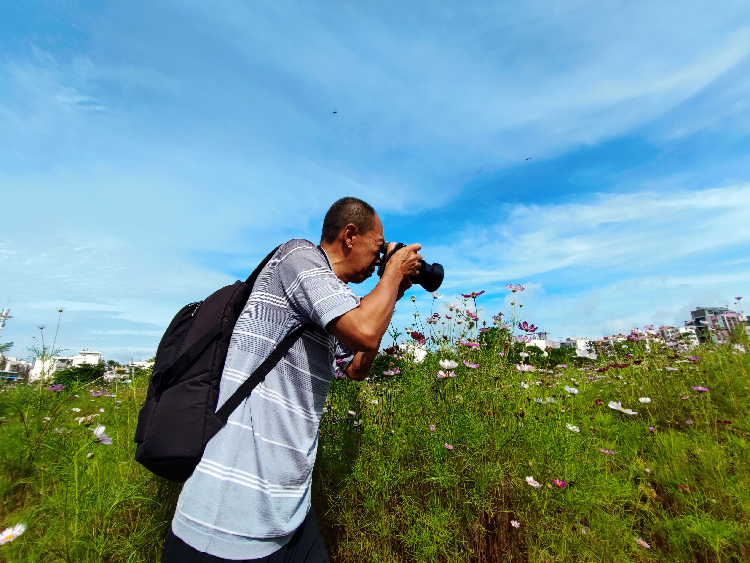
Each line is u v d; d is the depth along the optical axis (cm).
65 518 160
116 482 192
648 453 286
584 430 284
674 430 315
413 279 160
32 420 261
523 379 293
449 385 239
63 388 339
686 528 200
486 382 257
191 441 100
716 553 191
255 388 112
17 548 163
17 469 224
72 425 282
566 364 487
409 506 186
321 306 111
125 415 308
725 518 205
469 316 312
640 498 241
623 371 437
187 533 101
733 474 239
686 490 229
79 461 216
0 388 298
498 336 306
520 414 228
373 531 184
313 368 122
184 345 111
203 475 102
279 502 108
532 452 217
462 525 190
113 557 163
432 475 195
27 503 207
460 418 206
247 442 107
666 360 435
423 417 222
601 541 192
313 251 127
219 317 114
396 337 283
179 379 109
